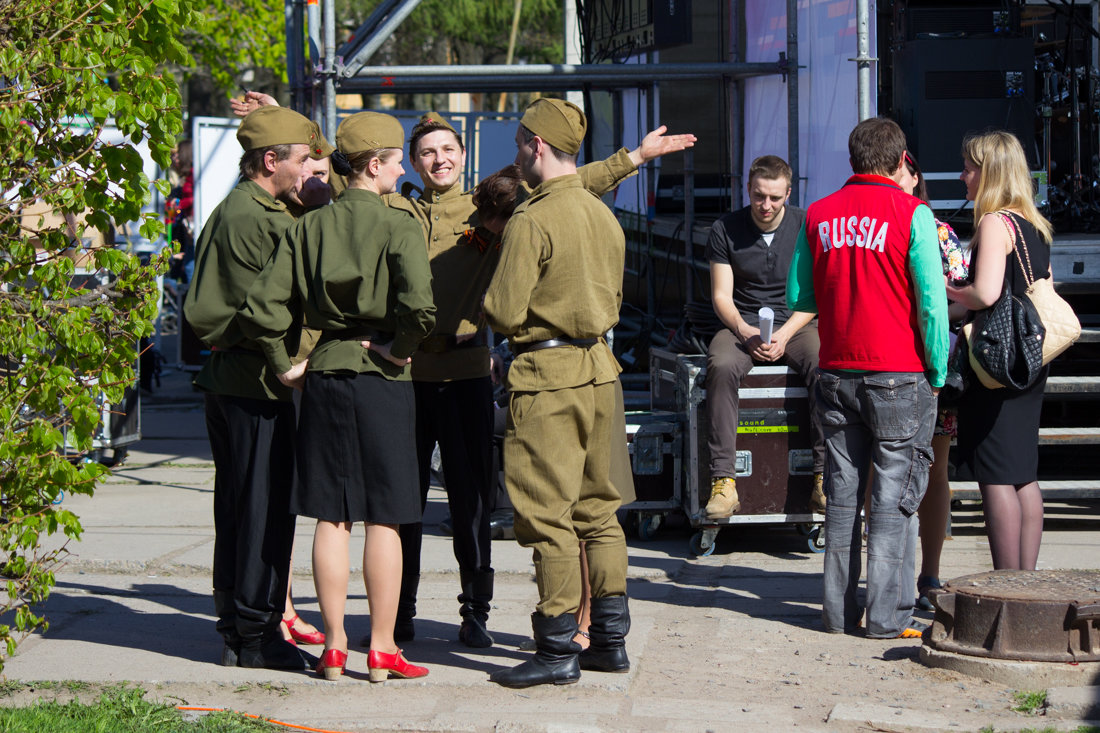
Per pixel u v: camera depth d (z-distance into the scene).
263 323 6.59
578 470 6.74
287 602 7.81
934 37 13.14
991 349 7.67
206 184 22.31
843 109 12.77
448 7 35.69
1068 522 11.30
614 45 19.55
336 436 6.68
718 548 10.59
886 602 7.75
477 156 23.19
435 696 6.69
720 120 17.45
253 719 6.26
